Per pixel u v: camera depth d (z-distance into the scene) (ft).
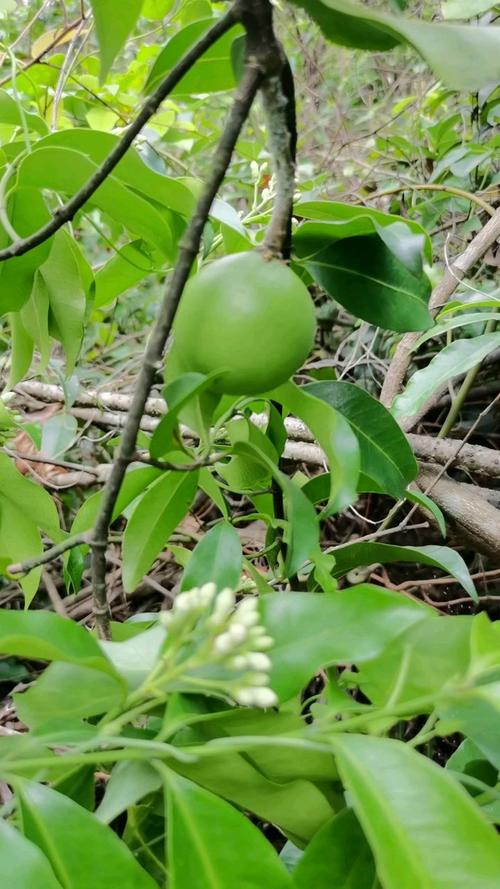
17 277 1.89
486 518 2.34
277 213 1.19
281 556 1.77
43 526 2.35
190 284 1.21
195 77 1.67
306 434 2.65
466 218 3.63
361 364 3.66
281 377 1.20
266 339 1.15
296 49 4.73
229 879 0.98
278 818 1.22
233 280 1.16
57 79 3.66
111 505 1.30
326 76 4.71
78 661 1.08
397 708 1.10
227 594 1.10
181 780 1.06
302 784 1.18
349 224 1.51
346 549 1.83
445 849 0.93
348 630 1.18
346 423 1.33
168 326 1.13
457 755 1.47
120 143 1.24
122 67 4.90
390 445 1.68
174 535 3.11
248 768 1.15
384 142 4.28
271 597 1.24
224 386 1.19
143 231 1.76
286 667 1.16
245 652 1.09
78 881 0.99
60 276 2.02
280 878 0.98
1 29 4.16
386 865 0.92
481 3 2.62
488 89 3.39
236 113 1.05
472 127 3.73
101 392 3.45
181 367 1.29
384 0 2.17
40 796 1.06
